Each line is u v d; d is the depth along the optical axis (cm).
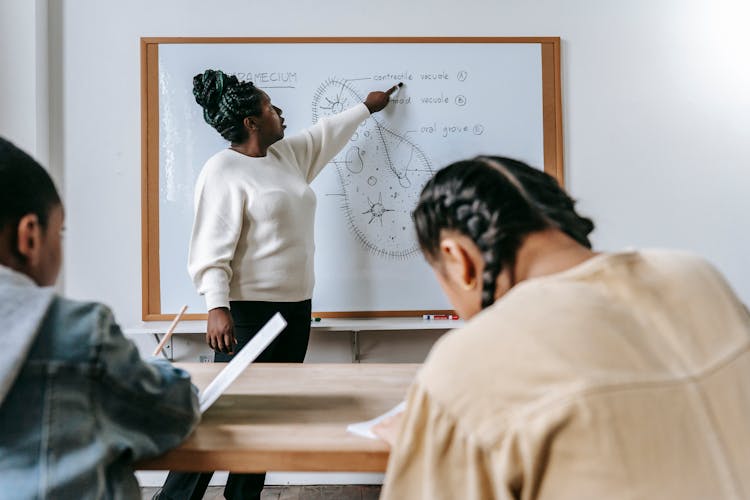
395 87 205
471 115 207
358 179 206
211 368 122
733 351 51
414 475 55
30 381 64
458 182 62
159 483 207
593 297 52
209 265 161
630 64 208
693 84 209
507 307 52
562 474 45
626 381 45
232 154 172
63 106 201
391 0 206
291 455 77
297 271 173
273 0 204
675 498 43
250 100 172
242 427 86
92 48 201
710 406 47
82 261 202
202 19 203
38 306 66
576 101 208
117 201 203
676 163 209
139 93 203
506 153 208
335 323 198
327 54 205
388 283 206
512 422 47
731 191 210
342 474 213
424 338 209
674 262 59
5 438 63
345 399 100
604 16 208
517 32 207
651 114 209
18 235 69
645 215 209
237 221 165
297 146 188
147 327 196
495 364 49
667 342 51
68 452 65
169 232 202
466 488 51
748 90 209
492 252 59
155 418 75
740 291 210
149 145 202
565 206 64
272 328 95
